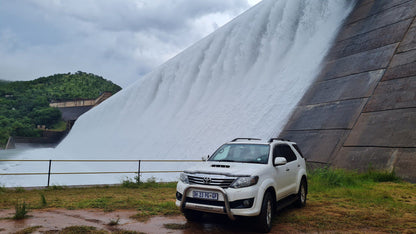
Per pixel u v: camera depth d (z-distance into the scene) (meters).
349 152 15.51
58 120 123.19
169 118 36.88
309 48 27.19
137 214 7.42
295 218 7.21
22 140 88.94
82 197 10.02
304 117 20.44
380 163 13.88
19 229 5.88
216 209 5.85
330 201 9.41
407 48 17.66
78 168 33.06
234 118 26.39
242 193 5.80
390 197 9.67
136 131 40.06
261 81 28.56
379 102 16.52
